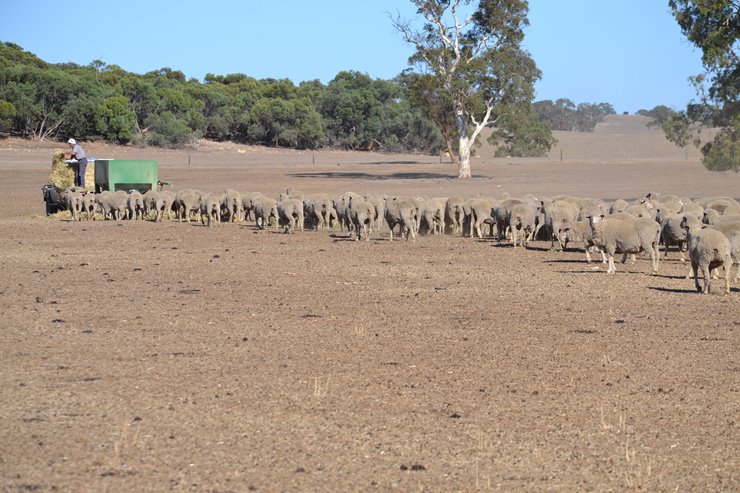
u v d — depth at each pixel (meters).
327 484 10.59
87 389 14.23
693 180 90.12
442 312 20.83
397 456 11.53
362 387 14.54
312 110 165.25
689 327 19.03
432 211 37.72
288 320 19.83
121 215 47.19
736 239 23.14
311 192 74.00
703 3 58.47
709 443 12.12
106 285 24.58
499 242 35.19
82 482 10.49
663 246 33.78
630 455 11.65
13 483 10.41
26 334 18.16
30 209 55.81
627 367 15.86
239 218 44.97
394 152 171.75
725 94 62.88
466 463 11.34
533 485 10.68
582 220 28.59
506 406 13.62
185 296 22.88
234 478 10.72
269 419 12.88
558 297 22.70
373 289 24.12
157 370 15.45
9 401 13.53
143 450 11.55
